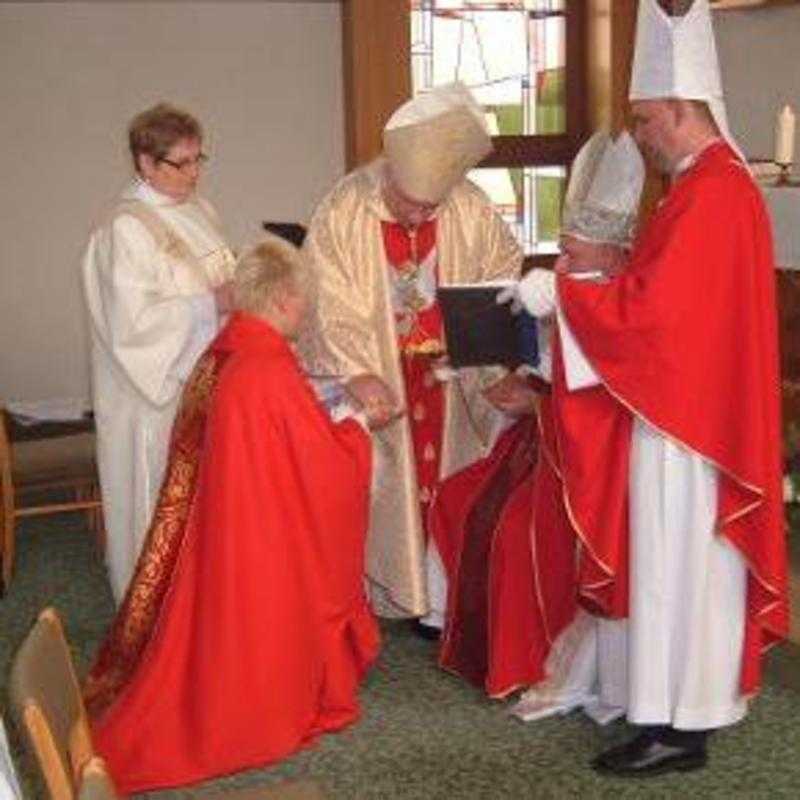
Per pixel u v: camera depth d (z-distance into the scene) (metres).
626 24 4.91
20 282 4.83
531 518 2.87
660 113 2.45
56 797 1.61
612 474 2.54
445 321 2.81
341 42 4.98
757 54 4.76
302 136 5.02
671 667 2.58
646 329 2.39
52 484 4.06
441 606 3.35
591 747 2.79
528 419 3.00
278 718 2.71
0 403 4.80
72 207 4.84
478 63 5.04
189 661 2.70
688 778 2.65
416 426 3.31
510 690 2.95
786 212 4.02
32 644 1.79
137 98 4.83
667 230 2.40
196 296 3.19
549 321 2.70
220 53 4.88
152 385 3.20
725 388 2.43
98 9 4.74
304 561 2.72
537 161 5.15
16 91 4.71
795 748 2.78
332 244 3.26
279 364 2.68
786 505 4.18
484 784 2.65
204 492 2.67
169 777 2.66
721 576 2.54
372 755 2.79
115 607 3.75
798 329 4.23
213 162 4.93
